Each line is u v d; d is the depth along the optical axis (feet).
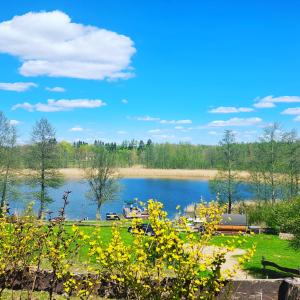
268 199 186.60
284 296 30.71
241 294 31.24
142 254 25.55
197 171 600.80
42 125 166.09
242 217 131.64
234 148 186.91
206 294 26.09
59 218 27.22
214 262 26.35
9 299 32.86
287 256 96.94
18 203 168.86
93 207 240.94
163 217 26.71
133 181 452.76
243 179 189.98
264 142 188.96
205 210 30.30
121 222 28.30
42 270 35.86
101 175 180.34
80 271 33.32
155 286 26.53
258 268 80.79
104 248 27.61
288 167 184.65
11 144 165.07
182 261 25.27
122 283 27.55
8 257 28.22
